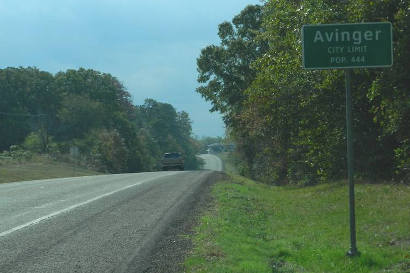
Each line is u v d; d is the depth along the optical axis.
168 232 9.16
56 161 60.31
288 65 18.06
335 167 19.56
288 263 7.85
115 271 6.59
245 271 6.71
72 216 11.00
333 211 12.66
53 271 6.58
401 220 9.97
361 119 17.83
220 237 8.81
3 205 12.94
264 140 34.81
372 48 7.37
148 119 164.00
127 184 19.78
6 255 7.40
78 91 102.19
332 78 15.70
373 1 13.29
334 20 15.48
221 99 46.88
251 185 23.56
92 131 84.62
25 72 94.00
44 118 89.25
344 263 7.42
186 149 171.12
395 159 15.53
